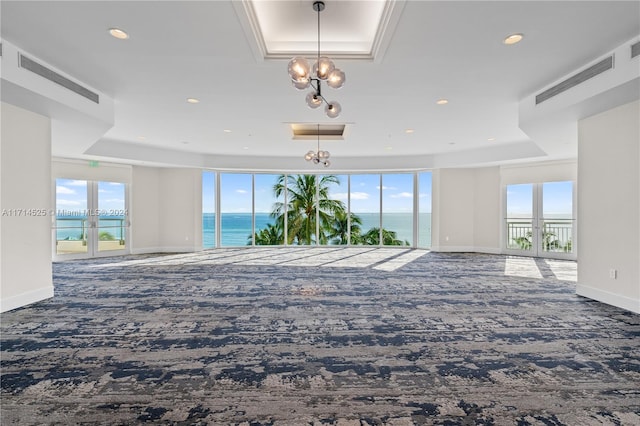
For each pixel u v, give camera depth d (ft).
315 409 6.66
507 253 29.66
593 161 14.30
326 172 34.12
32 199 13.98
